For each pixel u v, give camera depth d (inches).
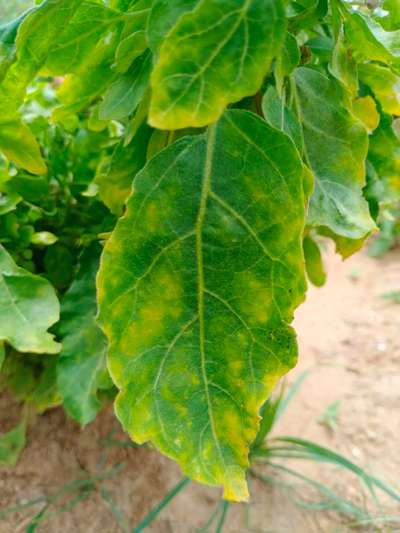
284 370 6.6
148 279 6.5
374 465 17.3
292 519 15.4
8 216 12.2
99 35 7.5
